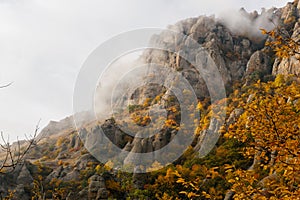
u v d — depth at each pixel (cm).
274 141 534
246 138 578
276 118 554
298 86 583
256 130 561
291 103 566
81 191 4106
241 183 591
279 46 557
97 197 3912
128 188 3822
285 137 545
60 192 3653
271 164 568
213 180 1783
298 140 533
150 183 3731
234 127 589
